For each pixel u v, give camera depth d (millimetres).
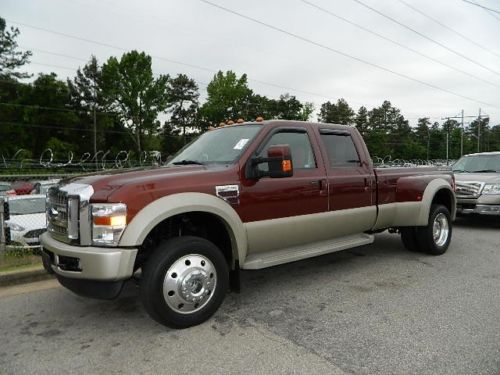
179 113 93312
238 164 4516
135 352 3619
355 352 3553
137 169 4496
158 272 3826
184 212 3992
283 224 4801
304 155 5254
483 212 9367
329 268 6195
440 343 3693
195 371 3293
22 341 3869
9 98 67625
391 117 114688
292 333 3945
